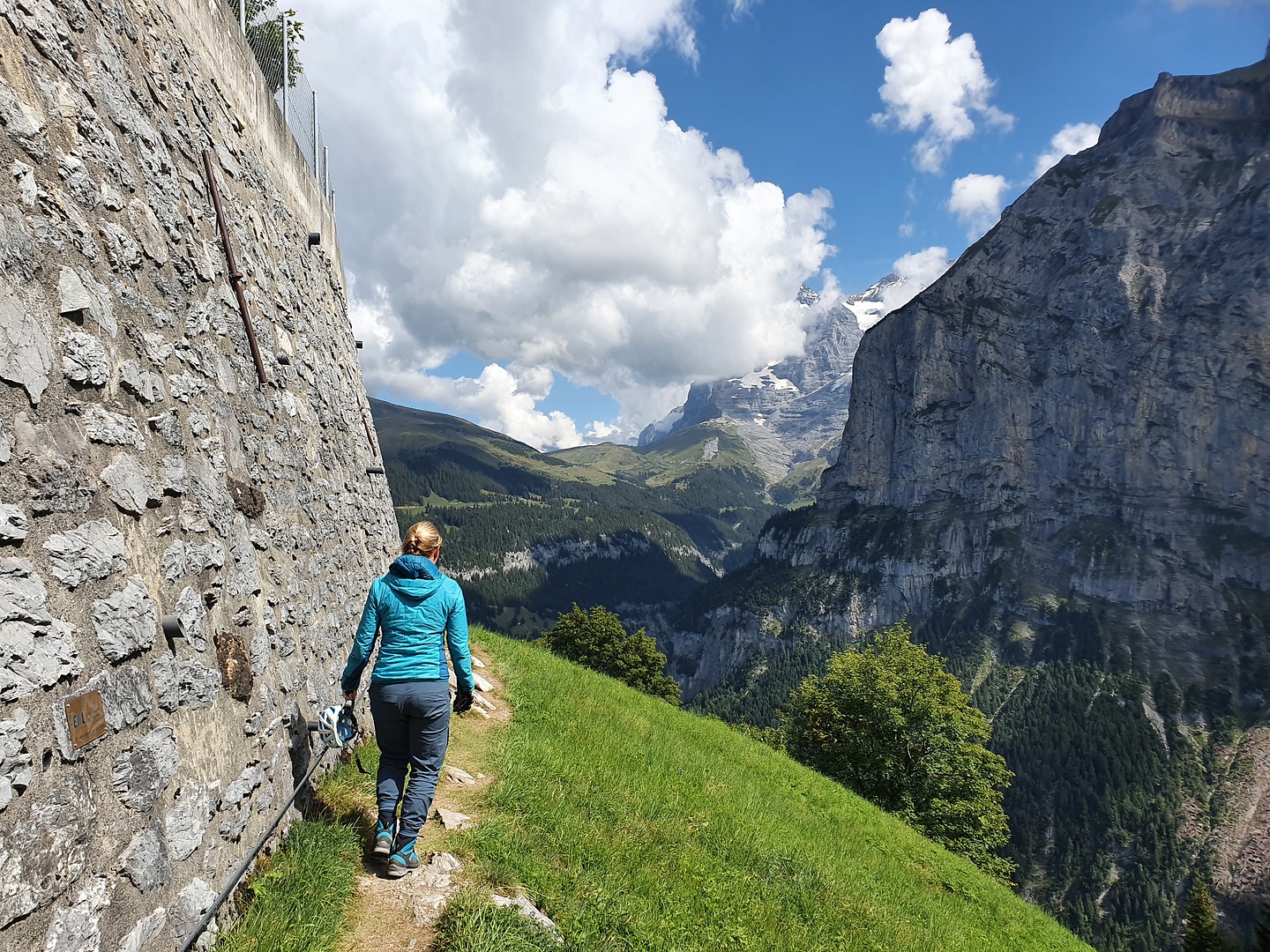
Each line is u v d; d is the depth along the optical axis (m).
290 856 4.63
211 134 6.55
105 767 3.06
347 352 12.77
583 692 14.12
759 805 10.95
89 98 4.07
